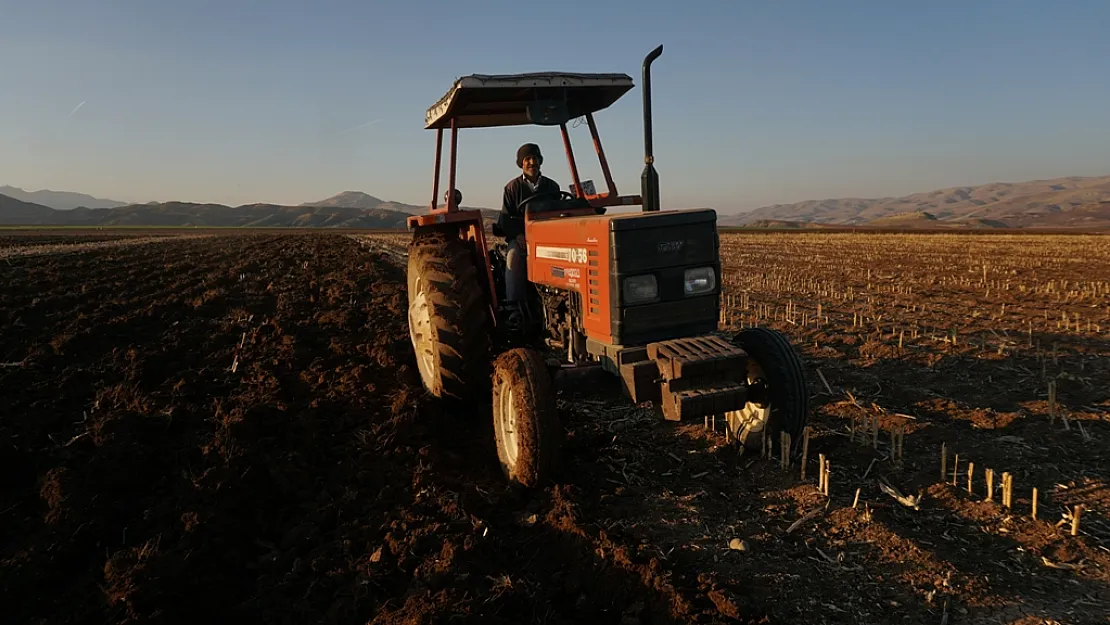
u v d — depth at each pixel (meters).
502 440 4.08
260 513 3.62
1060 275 15.07
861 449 4.45
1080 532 3.34
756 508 3.71
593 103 5.34
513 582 2.92
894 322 9.12
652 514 3.64
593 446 4.64
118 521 3.49
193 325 8.77
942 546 3.27
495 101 5.11
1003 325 8.80
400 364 6.74
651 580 2.93
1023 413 5.04
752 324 9.16
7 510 3.54
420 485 3.89
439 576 2.93
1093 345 7.39
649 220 3.78
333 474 4.09
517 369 3.78
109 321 8.58
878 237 41.47
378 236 54.34
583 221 4.04
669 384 3.54
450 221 5.17
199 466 4.08
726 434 4.75
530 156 5.32
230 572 3.11
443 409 5.20
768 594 2.89
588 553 3.18
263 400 5.28
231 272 16.30
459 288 4.83
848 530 3.42
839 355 7.25
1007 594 2.88
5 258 20.00
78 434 4.62
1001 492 3.81
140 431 4.56
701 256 3.93
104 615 2.73
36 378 6.04
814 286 13.37
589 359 4.25
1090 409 5.12
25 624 2.68
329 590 2.97
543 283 4.72
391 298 11.54
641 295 3.78
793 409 4.03
